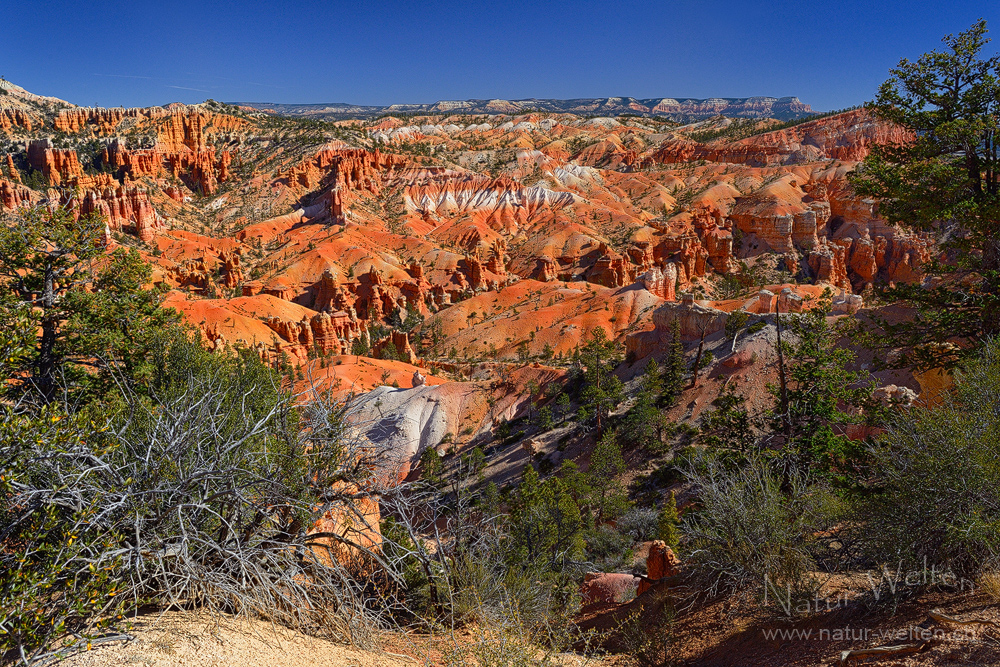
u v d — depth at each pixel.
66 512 6.55
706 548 10.27
